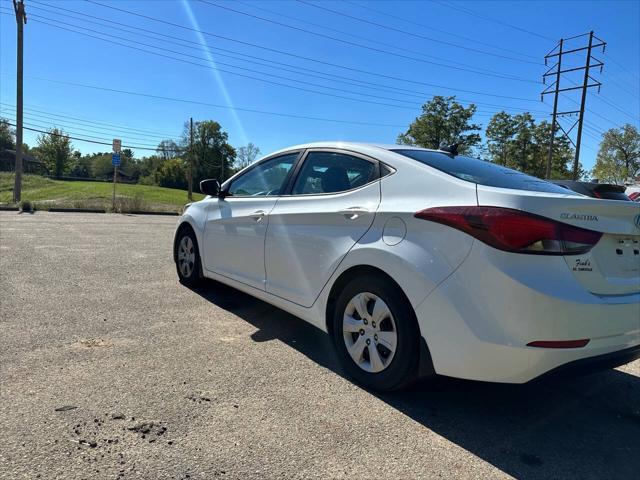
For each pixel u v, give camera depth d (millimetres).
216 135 101062
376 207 3184
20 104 22344
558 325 2467
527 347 2471
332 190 3652
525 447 2615
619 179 63438
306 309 3656
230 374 3324
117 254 7840
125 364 3391
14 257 7137
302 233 3684
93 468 2213
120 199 22797
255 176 4680
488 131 62312
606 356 2650
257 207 4312
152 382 3129
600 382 3580
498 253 2520
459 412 2969
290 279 3832
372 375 3121
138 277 6141
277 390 3115
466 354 2613
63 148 96438
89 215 17797
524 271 2486
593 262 2637
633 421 2984
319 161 3920
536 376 2533
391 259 2930
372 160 3463
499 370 2555
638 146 65938
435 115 57219
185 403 2871
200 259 5352
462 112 56656
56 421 2592
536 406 3125
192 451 2395
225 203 4910
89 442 2414
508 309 2490
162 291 5469
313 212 3615
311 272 3588
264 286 4133
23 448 2334
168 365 3418
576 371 2611
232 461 2332
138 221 15609
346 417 2816
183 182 100000
